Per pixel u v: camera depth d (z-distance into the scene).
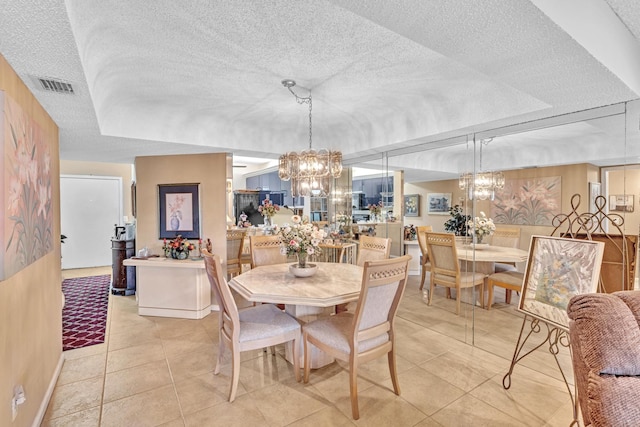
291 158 3.48
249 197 8.25
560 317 1.99
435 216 3.95
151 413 2.06
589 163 2.64
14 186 1.58
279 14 1.88
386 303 2.17
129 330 3.42
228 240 4.68
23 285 1.79
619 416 1.12
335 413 2.06
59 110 2.39
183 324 3.59
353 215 5.36
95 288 5.34
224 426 1.94
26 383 1.82
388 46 2.28
